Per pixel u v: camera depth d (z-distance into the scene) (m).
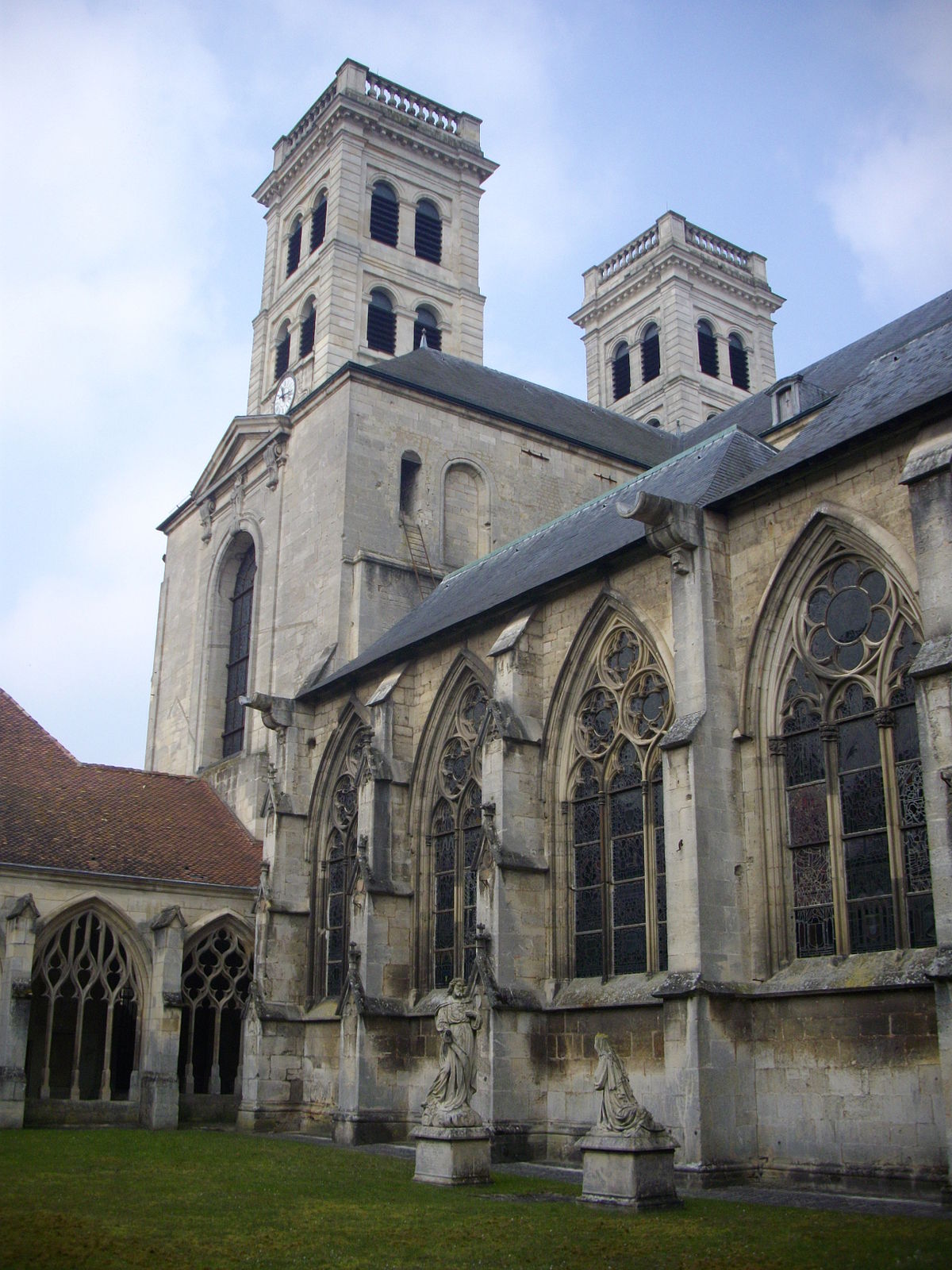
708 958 23.86
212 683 52.31
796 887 24.42
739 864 24.97
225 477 53.31
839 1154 21.89
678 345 70.50
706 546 26.58
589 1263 14.16
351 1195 20.30
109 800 42.47
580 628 30.28
